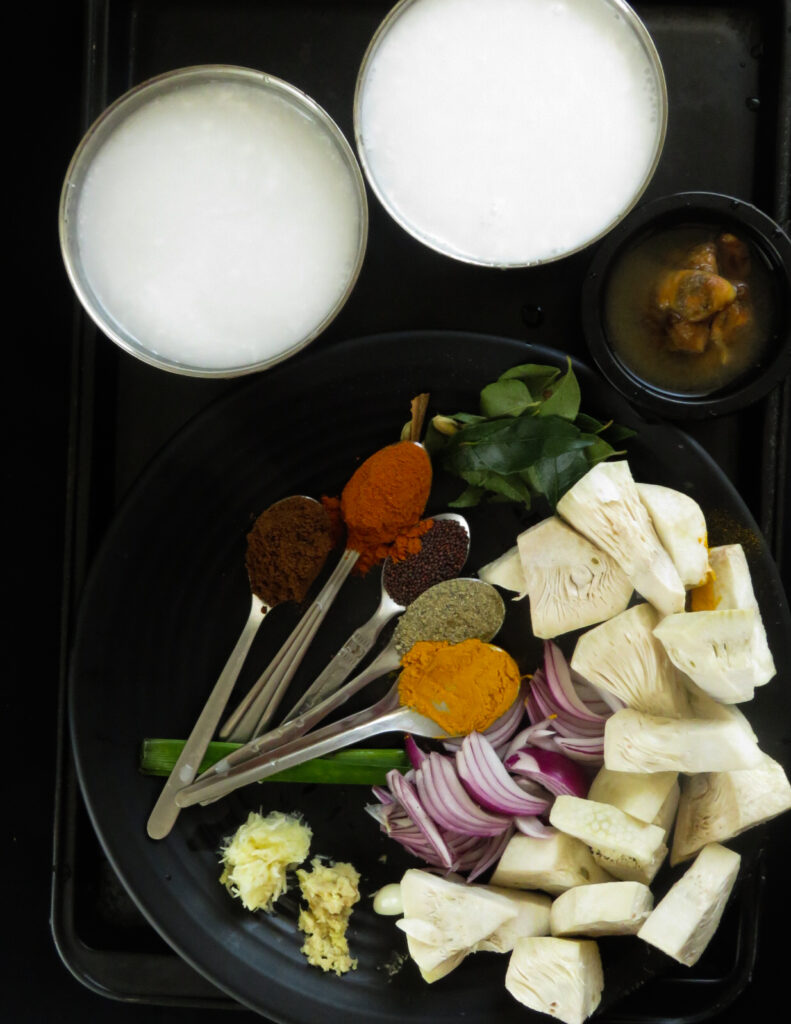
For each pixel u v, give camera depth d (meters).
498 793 0.56
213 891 0.57
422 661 0.56
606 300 0.54
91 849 0.58
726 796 0.54
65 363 0.60
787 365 0.53
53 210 0.59
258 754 0.56
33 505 0.61
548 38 0.51
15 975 0.61
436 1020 0.56
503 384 0.55
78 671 0.55
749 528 0.55
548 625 0.55
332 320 0.54
